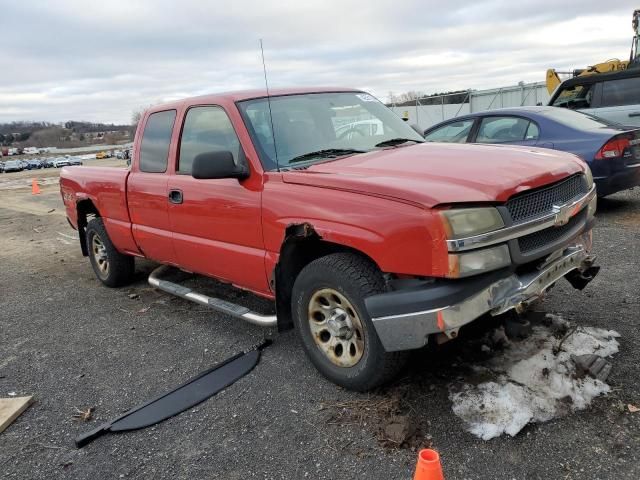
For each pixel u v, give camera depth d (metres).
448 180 2.94
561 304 4.19
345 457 2.72
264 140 3.79
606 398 2.93
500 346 3.45
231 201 3.79
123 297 5.63
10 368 4.13
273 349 4.02
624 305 4.10
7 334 4.86
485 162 3.26
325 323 3.36
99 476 2.78
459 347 3.51
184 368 3.87
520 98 25.52
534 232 2.97
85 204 6.00
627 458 2.51
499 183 2.89
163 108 4.74
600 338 3.54
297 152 3.81
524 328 3.02
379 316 2.84
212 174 3.52
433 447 2.70
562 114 7.42
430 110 29.14
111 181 5.27
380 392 3.21
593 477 2.42
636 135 6.88
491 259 2.74
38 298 5.89
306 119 4.11
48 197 17.22
